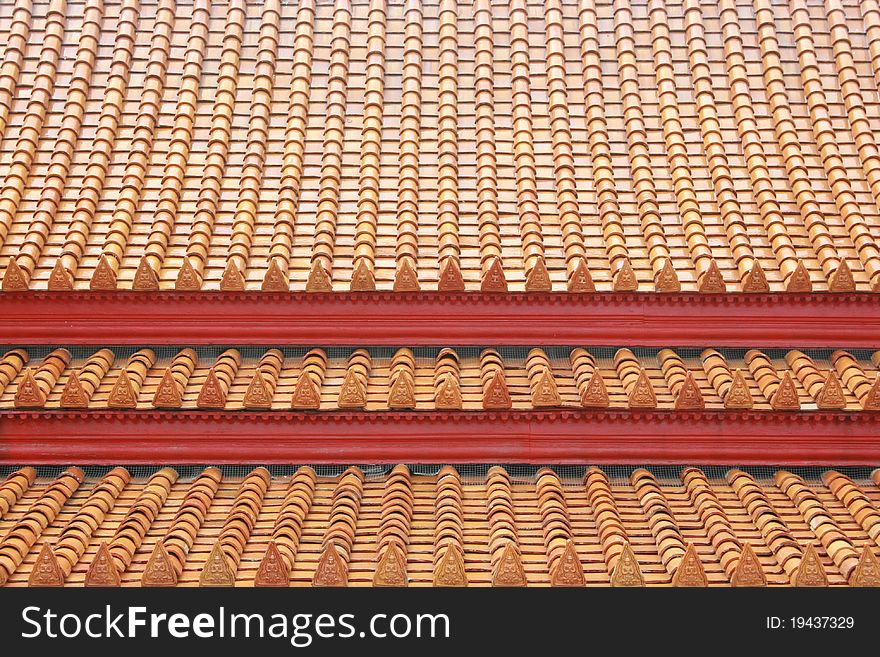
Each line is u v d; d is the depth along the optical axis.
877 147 14.45
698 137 14.65
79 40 15.32
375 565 11.40
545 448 12.66
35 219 13.58
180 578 11.23
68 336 13.10
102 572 10.90
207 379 12.38
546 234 13.68
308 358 13.13
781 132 14.55
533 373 12.85
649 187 14.05
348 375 12.36
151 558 10.98
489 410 12.43
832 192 14.09
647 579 11.26
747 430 12.59
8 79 14.79
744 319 13.13
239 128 14.66
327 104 14.86
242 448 12.66
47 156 14.33
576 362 13.08
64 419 12.55
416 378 12.93
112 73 14.91
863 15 15.55
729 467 12.74
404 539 11.67
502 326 13.16
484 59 15.27
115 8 15.62
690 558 10.86
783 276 13.18
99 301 12.99
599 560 11.50
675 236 13.68
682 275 13.27
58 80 15.00
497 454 12.69
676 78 15.15
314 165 14.36
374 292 12.93
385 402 12.58
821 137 14.52
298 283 13.03
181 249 13.52
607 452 12.68
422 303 13.05
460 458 12.69
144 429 12.60
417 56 15.33
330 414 12.48
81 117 14.66
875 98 14.96
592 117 14.73
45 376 12.76
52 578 10.97
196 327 13.13
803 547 11.66
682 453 12.68
